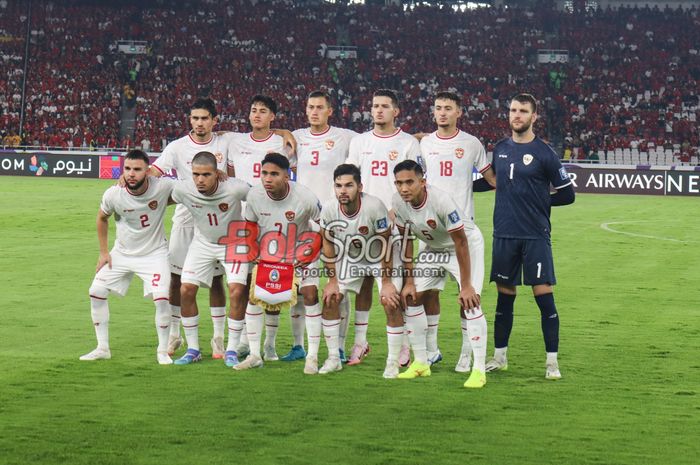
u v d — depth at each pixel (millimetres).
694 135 44375
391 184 8352
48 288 11898
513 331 9562
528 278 7453
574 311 10836
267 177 7348
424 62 50031
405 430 5836
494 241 7625
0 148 39312
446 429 5875
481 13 53594
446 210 7141
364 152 8406
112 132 42969
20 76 45875
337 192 7219
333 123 45500
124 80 46156
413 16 53500
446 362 8109
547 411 6359
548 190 7484
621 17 53219
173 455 5277
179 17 50906
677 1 55250
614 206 28703
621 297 11938
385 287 7430
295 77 48000
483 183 8289
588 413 6316
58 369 7500
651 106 46969
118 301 11016
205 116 8586
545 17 53344
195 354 7953
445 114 8039
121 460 5184
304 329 8961
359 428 5867
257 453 5324
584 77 48844
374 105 8250
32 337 8859
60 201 26266
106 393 6711
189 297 7930
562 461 5270
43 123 43156
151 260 7934
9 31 48188
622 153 42875
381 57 50531
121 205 7770
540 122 45594
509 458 5301
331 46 50562
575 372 7664
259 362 7754
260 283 7613
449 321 10164
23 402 6438
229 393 6762
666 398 6770
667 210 27203
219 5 52156
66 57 47062
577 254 16719
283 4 53312
